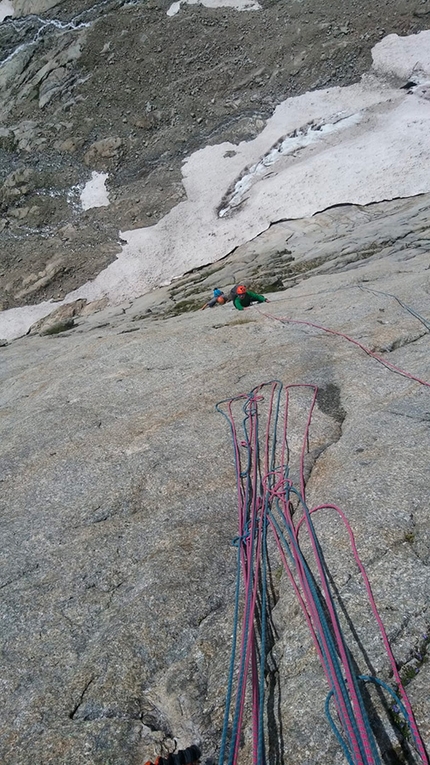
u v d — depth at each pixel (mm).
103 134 43406
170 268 32500
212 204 36375
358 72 43031
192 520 7105
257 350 11562
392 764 3971
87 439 9383
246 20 47906
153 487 7891
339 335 11664
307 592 5277
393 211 30219
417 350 10430
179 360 11781
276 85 43812
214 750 4609
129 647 5410
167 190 38156
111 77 46719
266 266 26375
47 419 10250
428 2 44250
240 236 33062
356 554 5594
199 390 10352
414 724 4062
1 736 4887
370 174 33875
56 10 52812
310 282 18672
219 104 43562
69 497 7977
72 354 13773
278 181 35719
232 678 4895
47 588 6391
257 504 7145
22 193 39250
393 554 5574
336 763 4051
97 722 4863
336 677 4375
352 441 7969
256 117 42156
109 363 12227
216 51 46469
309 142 38969
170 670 5207
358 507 6328
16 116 47000
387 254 22438
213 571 6215
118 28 49219
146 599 5883
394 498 6336
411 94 40250
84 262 33531
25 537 7328
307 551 5988
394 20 44656
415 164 33562
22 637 5816
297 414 9102
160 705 5000
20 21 53469
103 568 6527
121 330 16578
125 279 32219
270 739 4391
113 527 7219
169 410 9852
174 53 46938
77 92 46562
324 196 33375
